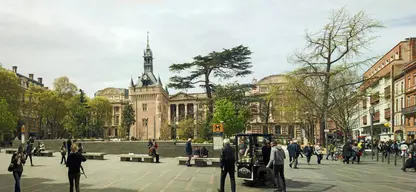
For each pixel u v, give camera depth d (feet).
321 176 59.47
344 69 108.27
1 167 78.18
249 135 48.21
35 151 117.50
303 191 43.42
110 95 458.09
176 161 97.76
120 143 130.93
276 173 41.73
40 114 259.19
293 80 115.44
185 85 147.95
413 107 153.79
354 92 127.54
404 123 168.96
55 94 258.37
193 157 91.09
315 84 130.31
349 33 108.88
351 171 68.18
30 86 262.06
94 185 50.26
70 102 266.77
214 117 155.53
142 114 384.06
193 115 195.31
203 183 52.24
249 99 168.25
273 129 301.02
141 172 68.08
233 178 39.81
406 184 49.21
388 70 192.85
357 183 50.42
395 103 183.62
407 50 186.19
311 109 134.62
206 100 157.28
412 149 67.51
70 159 38.47
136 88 390.01
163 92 392.27
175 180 55.77
